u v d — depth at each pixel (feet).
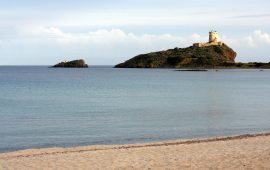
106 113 151.84
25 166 56.44
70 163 58.13
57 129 112.27
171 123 124.57
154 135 101.96
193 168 54.34
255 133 99.71
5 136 101.04
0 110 161.17
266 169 53.31
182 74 637.30
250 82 409.08
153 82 400.67
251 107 175.42
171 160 59.62
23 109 165.07
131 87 323.37
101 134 103.96
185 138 96.27
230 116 142.51
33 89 289.94
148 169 54.03
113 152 67.67
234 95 248.11
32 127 116.06
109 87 321.32
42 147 86.33
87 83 377.91
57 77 517.14
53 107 173.37
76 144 89.81
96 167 55.57
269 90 296.10
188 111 159.53
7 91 268.62
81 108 169.58
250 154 63.31
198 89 304.30
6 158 63.57
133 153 66.23
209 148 69.77
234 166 55.11
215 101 206.59
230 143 75.36
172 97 231.09
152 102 199.62
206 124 122.31
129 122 126.62
